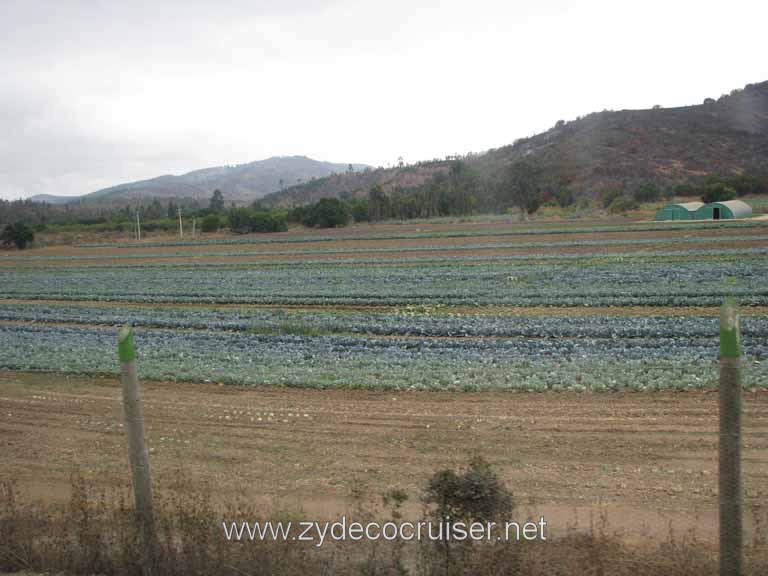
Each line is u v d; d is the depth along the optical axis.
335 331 26.77
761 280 33.25
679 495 9.77
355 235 74.81
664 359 18.88
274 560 7.75
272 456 12.12
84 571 8.03
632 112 189.12
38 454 12.72
